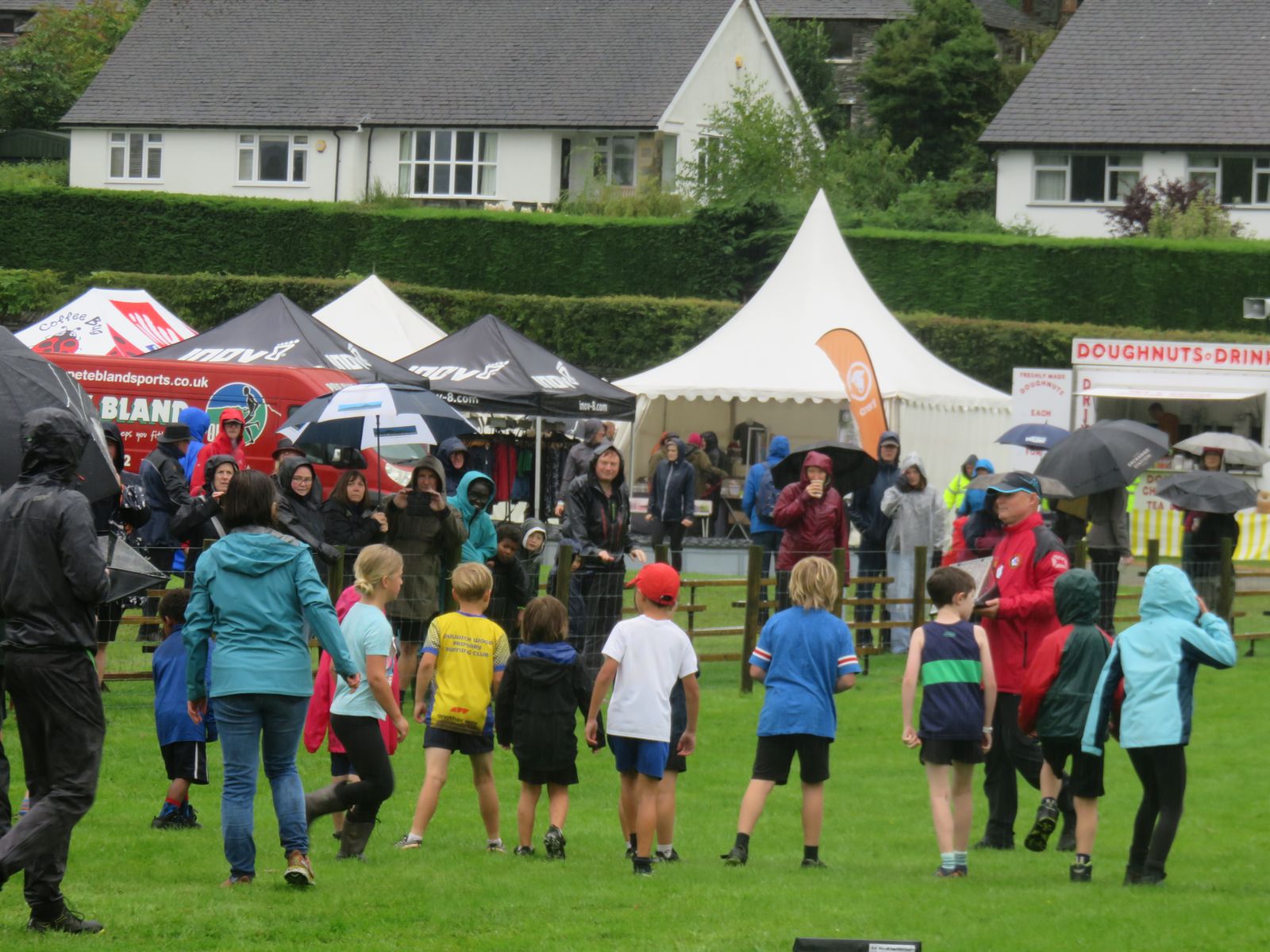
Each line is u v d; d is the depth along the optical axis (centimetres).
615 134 19062
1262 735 5512
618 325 14500
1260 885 3622
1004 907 3291
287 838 3334
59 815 2881
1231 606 7131
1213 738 5466
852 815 4475
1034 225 17400
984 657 3700
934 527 6738
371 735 3616
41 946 2853
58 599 2894
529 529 5284
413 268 16788
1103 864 3928
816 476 6031
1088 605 3762
